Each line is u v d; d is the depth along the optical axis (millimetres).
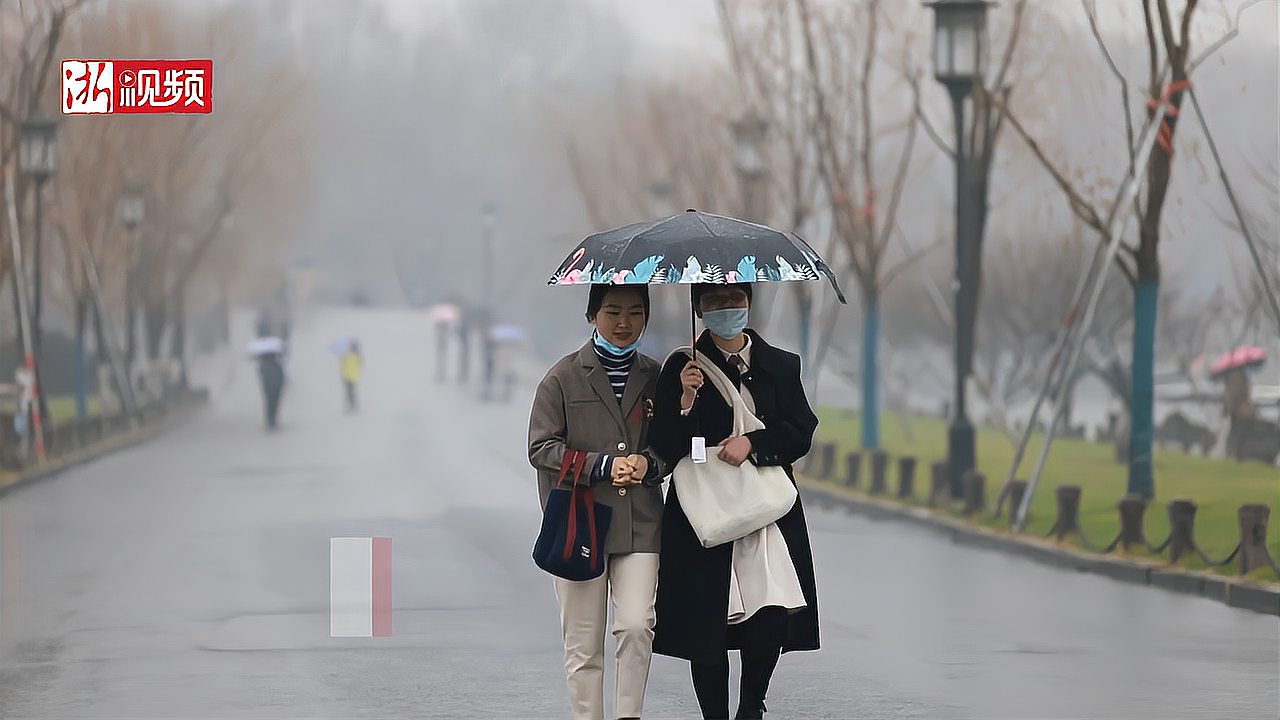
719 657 20922
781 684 28281
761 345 21625
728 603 21000
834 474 73250
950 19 58062
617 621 20844
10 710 26188
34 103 80312
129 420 108125
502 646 32062
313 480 74562
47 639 33062
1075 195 54750
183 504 63406
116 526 55438
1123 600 38812
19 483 71375
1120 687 27922
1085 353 92250
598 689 21188
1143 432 54844
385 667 29828
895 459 81500
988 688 27875
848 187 85125
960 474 59688
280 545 49594
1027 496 51750
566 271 21062
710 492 20953
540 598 38312
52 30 80250
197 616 36000
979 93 63438
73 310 138125
